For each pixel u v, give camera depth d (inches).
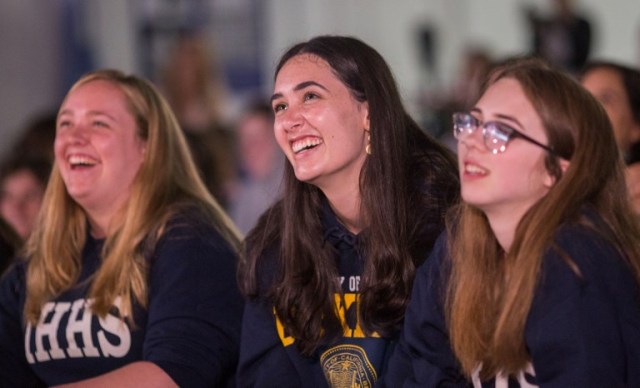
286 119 110.0
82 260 128.6
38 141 167.3
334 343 112.5
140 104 128.4
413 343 106.0
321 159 109.4
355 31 355.9
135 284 122.0
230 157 224.1
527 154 93.5
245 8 339.6
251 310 118.0
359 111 110.4
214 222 126.3
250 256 117.8
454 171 114.4
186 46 270.7
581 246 92.7
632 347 93.2
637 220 98.0
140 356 122.0
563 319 91.7
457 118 96.0
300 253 113.7
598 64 150.8
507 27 360.8
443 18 367.2
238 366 118.2
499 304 97.1
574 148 93.9
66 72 323.3
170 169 127.6
